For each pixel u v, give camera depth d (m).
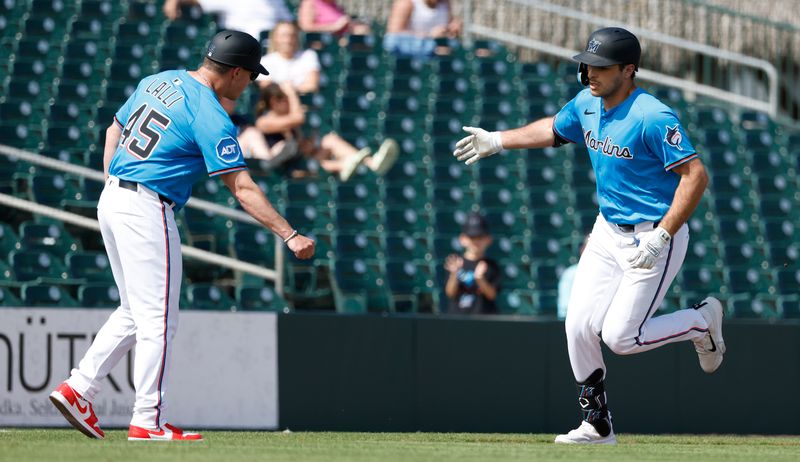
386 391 28.39
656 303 20.31
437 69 53.50
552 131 21.27
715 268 41.97
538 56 59.09
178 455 15.28
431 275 38.69
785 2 58.88
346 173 43.41
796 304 40.62
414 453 16.67
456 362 28.91
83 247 37.62
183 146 18.41
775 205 47.12
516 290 38.97
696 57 58.78
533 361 29.38
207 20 54.22
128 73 48.50
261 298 33.34
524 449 18.30
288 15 54.81
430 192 44.06
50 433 21.47
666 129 19.39
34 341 26.03
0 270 34.00
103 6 53.38
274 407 27.53
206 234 38.19
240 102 47.09
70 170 34.12
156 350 18.36
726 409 30.20
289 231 18.17
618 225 20.23
